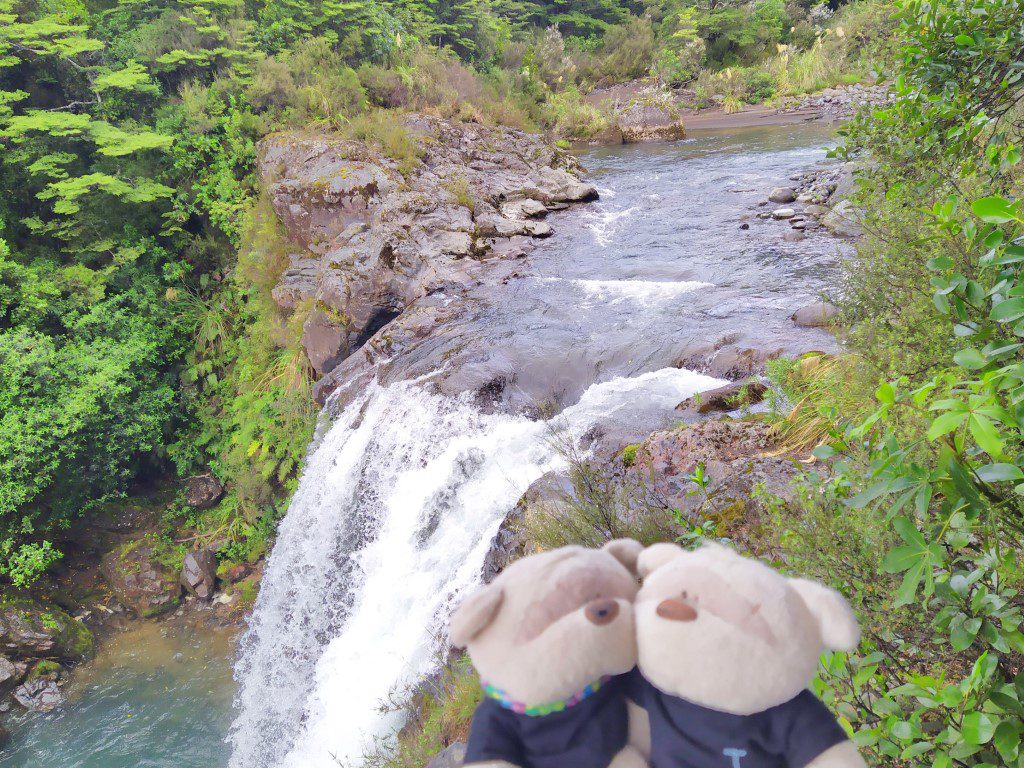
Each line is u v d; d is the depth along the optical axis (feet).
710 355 27.89
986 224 7.39
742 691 3.19
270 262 52.70
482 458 27.14
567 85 133.59
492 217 50.24
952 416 5.55
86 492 49.52
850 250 36.58
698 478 14.39
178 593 47.16
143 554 48.47
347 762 23.38
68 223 58.44
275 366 49.39
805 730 3.41
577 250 45.52
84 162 62.28
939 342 14.70
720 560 3.54
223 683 40.01
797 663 3.23
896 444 6.87
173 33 69.82
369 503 31.35
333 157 53.16
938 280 7.63
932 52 13.29
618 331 32.07
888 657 8.64
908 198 16.43
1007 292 6.44
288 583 34.99
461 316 37.68
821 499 10.56
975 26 12.66
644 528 16.96
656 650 3.29
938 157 14.64
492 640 3.43
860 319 20.84
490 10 144.87
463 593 22.82
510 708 3.46
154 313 57.21
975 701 6.59
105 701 39.60
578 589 3.39
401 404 31.68
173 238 61.41
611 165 75.46
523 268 43.16
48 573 46.98
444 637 22.34
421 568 26.78
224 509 51.55
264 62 67.05
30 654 41.24
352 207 48.98
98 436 48.67
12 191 60.03
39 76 65.16
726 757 3.38
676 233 46.29
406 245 44.78
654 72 136.46
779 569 11.03
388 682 24.70
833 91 108.27
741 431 20.27
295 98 66.18
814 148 69.67
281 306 48.26
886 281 19.20
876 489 6.73
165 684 40.52
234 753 33.99
